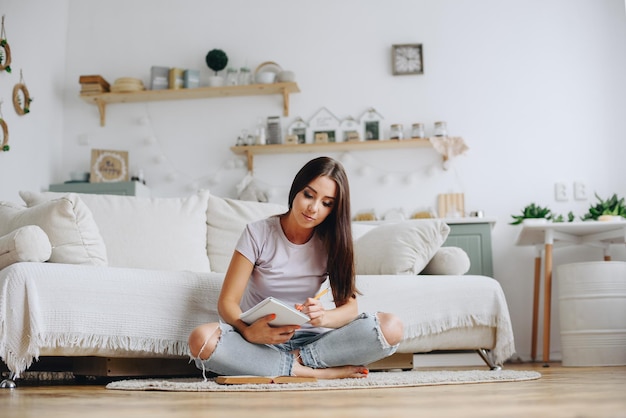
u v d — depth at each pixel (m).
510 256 4.46
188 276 2.40
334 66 4.71
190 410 1.31
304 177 2.12
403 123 4.63
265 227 2.22
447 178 4.56
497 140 4.57
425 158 4.60
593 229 3.85
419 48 4.67
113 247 2.95
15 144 4.19
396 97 4.66
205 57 4.78
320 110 4.67
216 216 3.26
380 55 4.70
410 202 4.56
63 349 2.18
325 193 2.12
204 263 3.10
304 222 2.11
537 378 2.30
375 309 2.66
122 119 4.77
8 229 2.54
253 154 4.68
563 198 4.50
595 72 4.59
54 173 4.65
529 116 4.58
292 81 4.56
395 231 3.01
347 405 1.38
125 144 4.75
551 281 4.06
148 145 4.74
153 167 4.71
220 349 2.00
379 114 4.63
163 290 2.33
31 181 4.36
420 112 4.63
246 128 4.71
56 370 2.79
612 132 4.53
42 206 2.51
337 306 2.27
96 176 4.55
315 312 2.06
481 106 4.61
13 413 1.29
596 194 4.33
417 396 1.60
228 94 4.70
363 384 1.92
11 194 4.14
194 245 3.10
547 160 4.54
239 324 2.07
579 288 3.48
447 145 4.48
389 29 4.72
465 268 3.02
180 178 4.70
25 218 2.52
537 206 4.50
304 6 4.77
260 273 2.21
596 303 3.44
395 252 2.91
